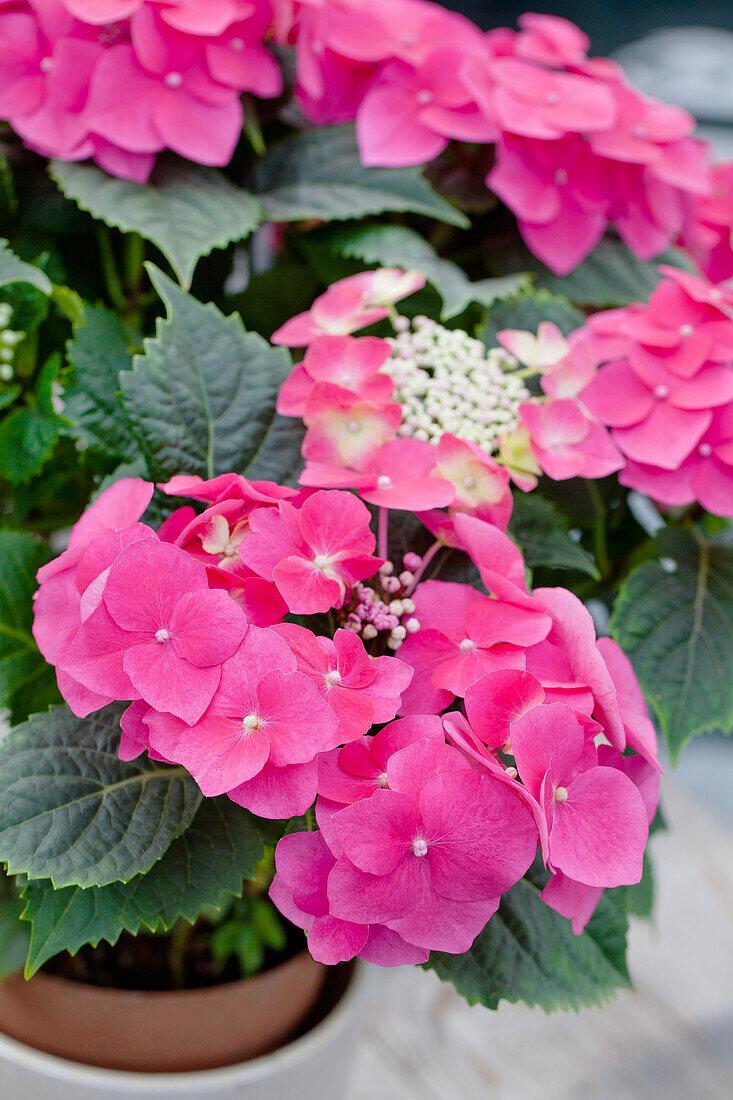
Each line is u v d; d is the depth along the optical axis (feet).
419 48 2.48
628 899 2.11
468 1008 2.81
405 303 2.49
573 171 2.46
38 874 1.84
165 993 2.21
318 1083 2.34
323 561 1.86
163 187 2.32
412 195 2.42
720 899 3.10
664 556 2.31
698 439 2.18
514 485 2.26
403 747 1.83
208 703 1.79
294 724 1.77
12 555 2.18
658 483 2.20
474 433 2.08
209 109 2.33
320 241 2.47
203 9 2.28
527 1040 2.75
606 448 2.13
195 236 2.27
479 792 1.77
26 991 2.24
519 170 2.44
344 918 1.76
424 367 2.22
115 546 1.85
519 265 2.53
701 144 2.56
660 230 2.53
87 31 2.28
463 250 2.60
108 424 2.20
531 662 1.89
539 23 2.60
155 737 1.78
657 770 1.88
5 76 2.27
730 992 2.85
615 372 2.21
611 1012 2.80
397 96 2.45
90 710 1.83
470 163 2.58
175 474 2.06
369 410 1.99
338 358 2.05
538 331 2.27
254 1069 2.24
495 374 2.14
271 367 2.13
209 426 2.09
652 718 2.60
